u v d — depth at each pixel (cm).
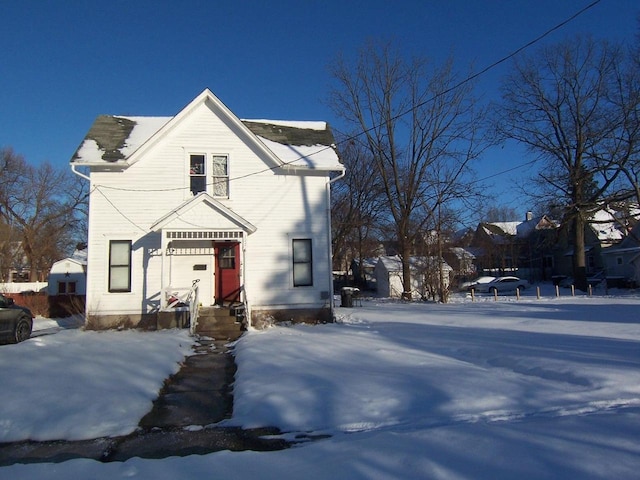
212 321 1579
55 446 590
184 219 1619
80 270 4069
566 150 3834
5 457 555
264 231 1744
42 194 5222
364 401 696
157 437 620
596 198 3791
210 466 484
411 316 1956
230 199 1734
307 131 2052
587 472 433
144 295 1656
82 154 1673
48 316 2438
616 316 1762
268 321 1692
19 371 884
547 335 1276
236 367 1048
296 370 894
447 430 562
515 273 5666
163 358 1059
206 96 1736
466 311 2188
